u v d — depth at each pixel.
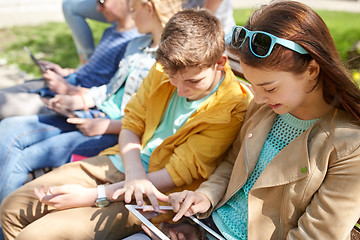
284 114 1.45
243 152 1.51
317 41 1.21
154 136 1.94
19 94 2.57
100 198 1.73
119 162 1.96
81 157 2.20
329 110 1.33
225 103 1.72
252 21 1.30
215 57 1.64
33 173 2.25
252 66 1.23
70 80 2.82
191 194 1.54
